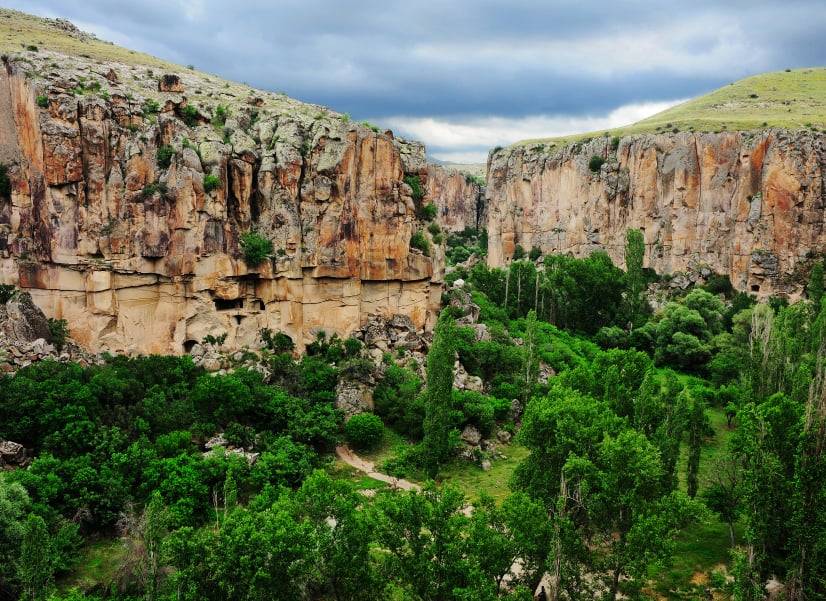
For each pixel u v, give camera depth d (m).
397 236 91.25
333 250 85.31
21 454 57.78
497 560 42.09
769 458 45.56
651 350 121.12
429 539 42.81
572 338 119.88
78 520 52.66
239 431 66.81
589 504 46.50
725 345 110.75
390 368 82.50
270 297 83.06
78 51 90.81
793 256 148.25
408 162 96.31
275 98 95.88
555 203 192.62
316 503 42.34
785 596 44.81
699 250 160.25
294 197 83.50
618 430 53.50
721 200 157.25
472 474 70.50
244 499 59.44
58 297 75.00
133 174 75.56
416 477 68.56
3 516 45.84
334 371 79.25
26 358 67.50
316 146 84.81
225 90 93.19
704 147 158.88
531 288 131.00
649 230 168.38
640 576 43.69
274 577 39.66
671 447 59.78
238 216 81.75
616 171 176.00
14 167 74.25
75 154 73.12
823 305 98.12
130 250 76.00
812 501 43.00
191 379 73.62
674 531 46.16
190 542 40.66
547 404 55.03
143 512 51.28
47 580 44.59
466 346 91.38
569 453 49.03
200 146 79.62
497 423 81.75
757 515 46.06
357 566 41.84
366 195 88.00
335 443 71.00
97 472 56.16
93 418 62.09
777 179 148.00
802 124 155.88
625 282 133.25
